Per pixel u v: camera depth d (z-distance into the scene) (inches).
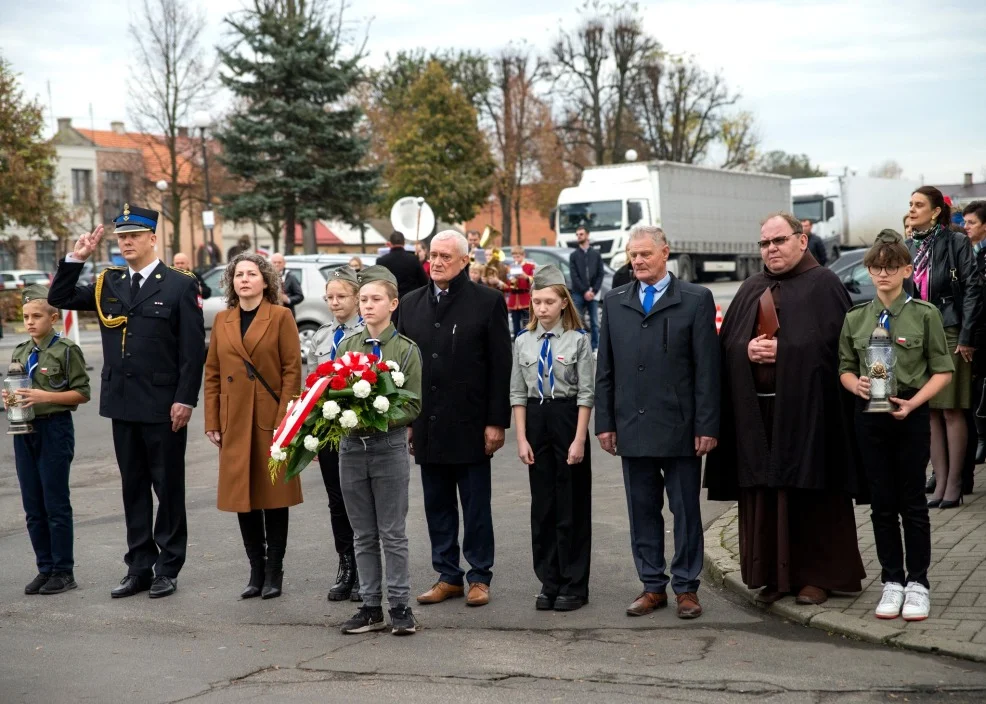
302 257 752.3
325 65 1460.4
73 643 223.3
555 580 241.6
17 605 253.9
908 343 217.6
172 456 262.8
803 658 198.4
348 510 227.6
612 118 2250.2
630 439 234.8
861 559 236.2
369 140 1520.7
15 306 1350.9
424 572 275.3
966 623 207.8
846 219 1670.8
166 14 1456.7
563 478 240.5
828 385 227.6
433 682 191.2
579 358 241.6
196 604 252.2
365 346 231.8
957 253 296.5
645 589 237.6
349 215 1507.1
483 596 246.1
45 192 1430.9
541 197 2288.4
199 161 1951.3
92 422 566.6
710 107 2379.4
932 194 304.2
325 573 277.4
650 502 238.4
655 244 234.7
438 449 247.0
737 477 236.2
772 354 228.5
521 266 650.2
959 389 295.1
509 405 249.4
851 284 582.9
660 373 233.1
